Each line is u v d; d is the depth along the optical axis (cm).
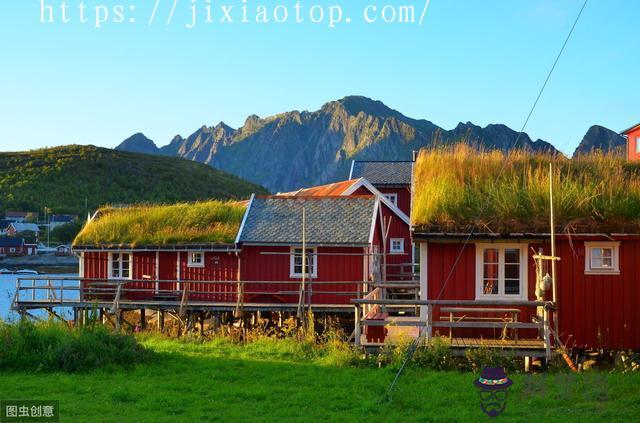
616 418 1239
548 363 1711
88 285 3378
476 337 1938
